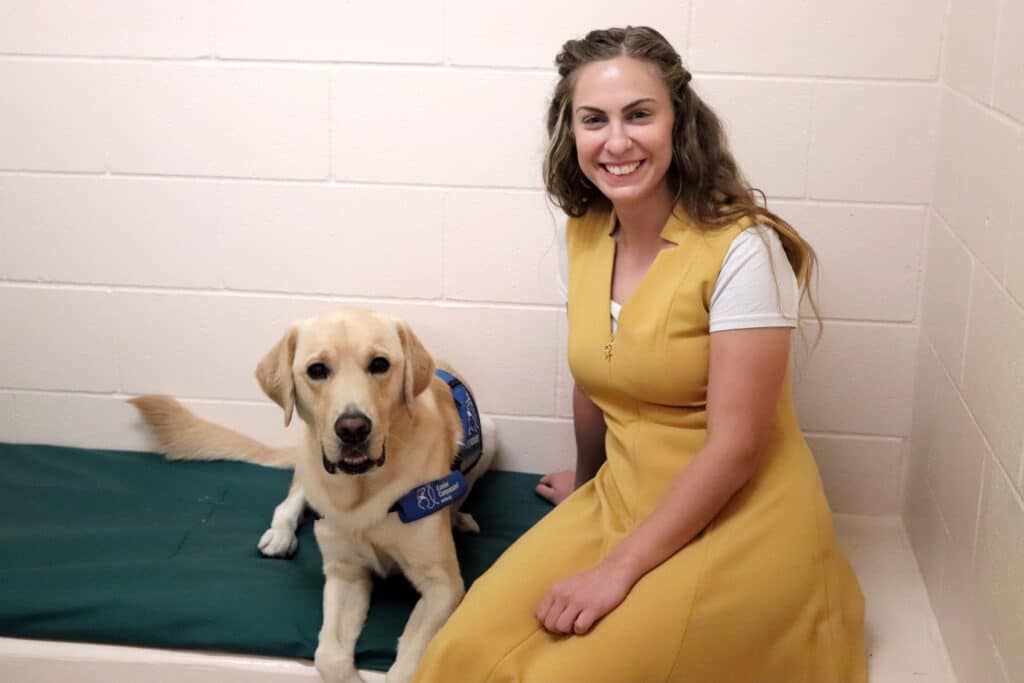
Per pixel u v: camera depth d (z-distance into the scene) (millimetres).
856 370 2443
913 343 2412
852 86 2275
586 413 2111
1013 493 1609
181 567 2152
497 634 1723
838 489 2525
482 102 2359
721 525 1763
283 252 2498
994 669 1672
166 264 2527
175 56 2389
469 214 2434
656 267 1798
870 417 2469
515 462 2596
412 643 1924
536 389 2539
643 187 1778
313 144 2420
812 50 2262
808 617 1733
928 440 2256
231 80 2393
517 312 2488
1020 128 1662
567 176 1953
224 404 2619
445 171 2410
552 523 1936
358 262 2490
